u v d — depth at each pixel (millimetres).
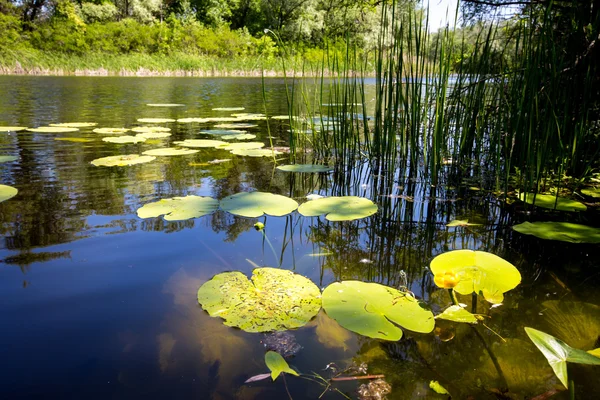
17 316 805
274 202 1527
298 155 2578
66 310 830
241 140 3010
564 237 1187
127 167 2092
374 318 811
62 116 3988
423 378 688
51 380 646
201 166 2174
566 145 1835
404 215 1524
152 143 2766
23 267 1002
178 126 3592
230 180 1918
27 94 6148
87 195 1597
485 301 928
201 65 16078
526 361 733
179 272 1003
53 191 1640
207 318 820
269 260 1100
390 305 864
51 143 2639
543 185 1839
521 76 1876
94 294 892
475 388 669
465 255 1066
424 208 1612
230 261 1080
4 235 1194
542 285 1000
